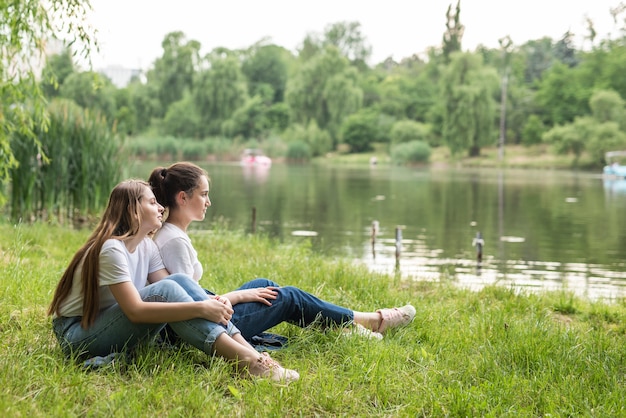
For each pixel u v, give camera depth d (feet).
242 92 268.62
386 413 11.54
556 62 274.57
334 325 14.93
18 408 10.59
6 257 22.50
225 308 12.74
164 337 13.76
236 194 84.99
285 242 43.42
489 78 233.76
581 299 24.18
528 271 34.32
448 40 334.85
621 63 250.78
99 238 12.56
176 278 13.14
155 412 10.91
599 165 199.72
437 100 275.39
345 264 27.45
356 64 388.78
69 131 42.96
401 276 28.45
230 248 33.37
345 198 80.79
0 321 15.15
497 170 182.09
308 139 246.47
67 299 12.92
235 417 11.00
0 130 27.96
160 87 281.54
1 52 25.67
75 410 10.85
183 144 234.79
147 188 13.10
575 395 12.28
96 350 12.87
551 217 62.44
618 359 14.56
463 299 21.98
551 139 212.02
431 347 15.19
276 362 12.91
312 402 11.68
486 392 12.30
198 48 285.23
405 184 110.01
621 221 59.26
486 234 49.78
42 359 12.67
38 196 42.04
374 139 256.73
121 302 12.40
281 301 14.39
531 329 16.25
